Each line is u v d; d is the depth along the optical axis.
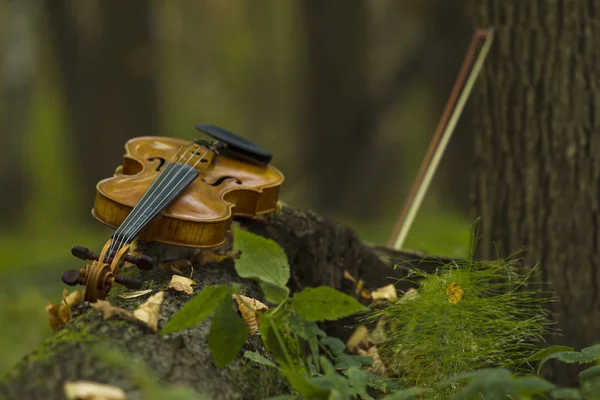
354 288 7.94
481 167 8.83
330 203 29.81
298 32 31.30
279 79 50.62
